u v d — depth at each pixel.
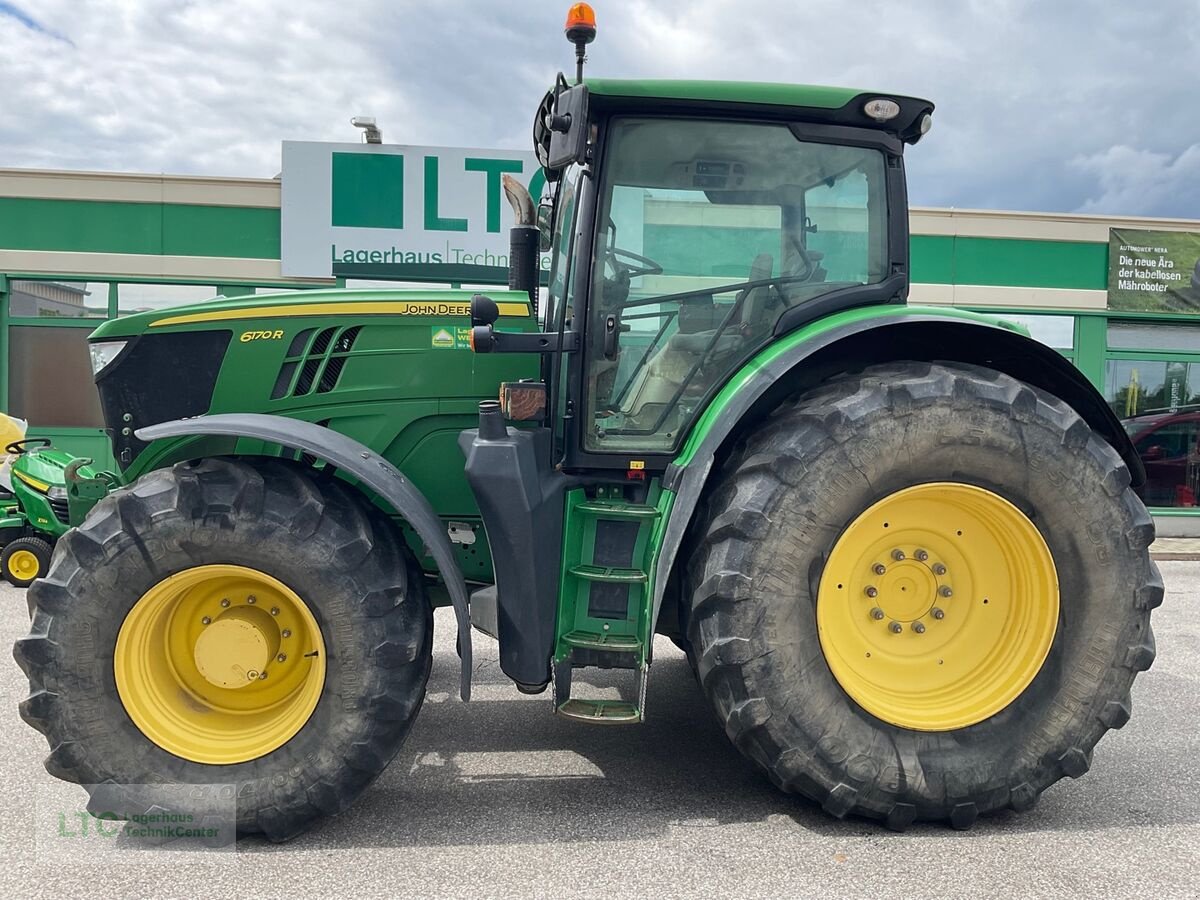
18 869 2.31
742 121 2.84
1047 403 2.62
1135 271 9.87
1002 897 2.19
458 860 2.37
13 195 9.02
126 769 2.44
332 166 9.18
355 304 3.04
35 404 9.35
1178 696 3.96
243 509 2.46
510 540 2.60
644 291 2.87
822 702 2.50
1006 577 2.73
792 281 2.93
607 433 2.86
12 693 3.71
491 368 3.05
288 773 2.45
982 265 9.75
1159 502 10.12
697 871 2.31
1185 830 2.60
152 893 2.19
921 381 2.56
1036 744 2.58
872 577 2.70
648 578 2.58
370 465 2.59
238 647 2.56
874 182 2.95
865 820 2.62
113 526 2.45
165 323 2.98
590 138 2.78
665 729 3.45
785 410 2.68
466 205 9.34
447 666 4.36
